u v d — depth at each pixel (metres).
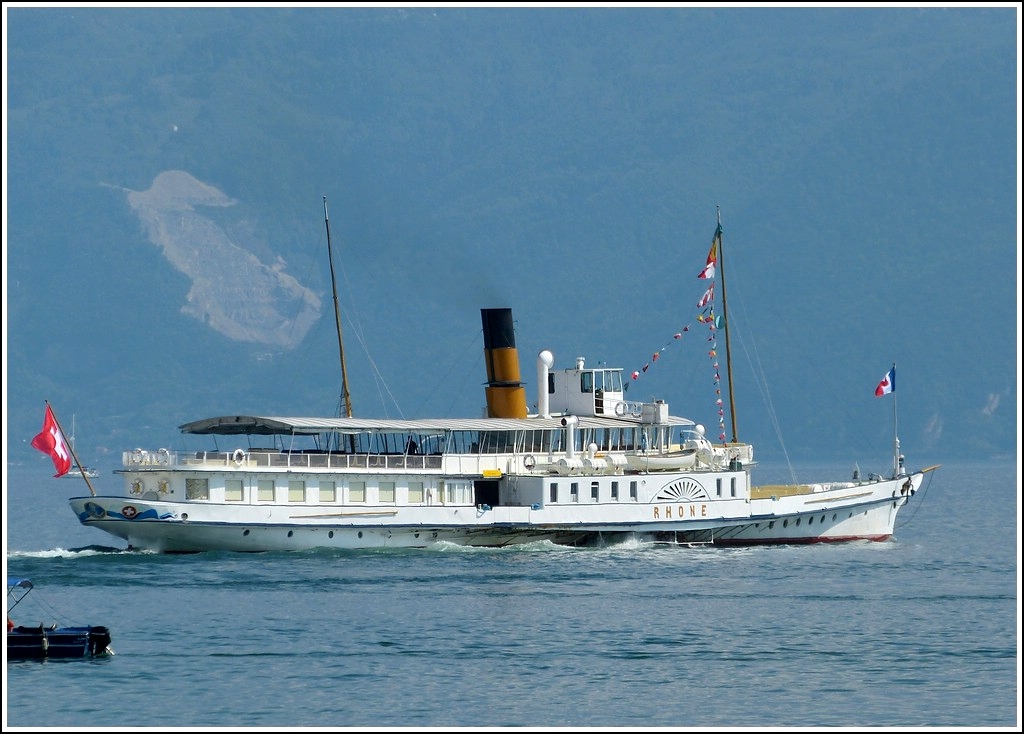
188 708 179.88
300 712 178.62
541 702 183.38
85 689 186.88
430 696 185.62
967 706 183.00
